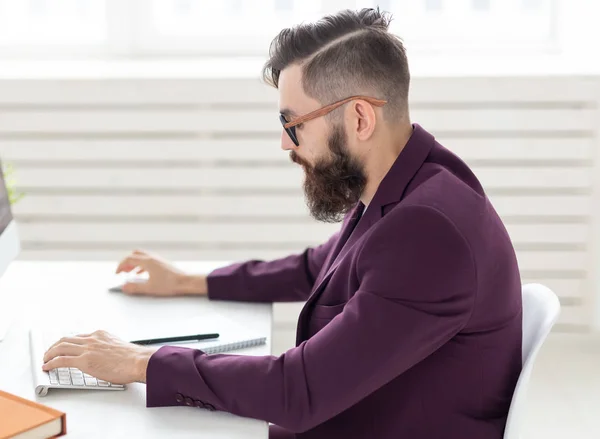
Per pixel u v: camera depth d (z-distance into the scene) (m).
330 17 1.32
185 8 3.01
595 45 2.89
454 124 2.77
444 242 1.21
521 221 2.87
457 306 1.21
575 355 2.90
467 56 3.01
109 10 2.97
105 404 1.24
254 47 3.02
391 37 1.31
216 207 2.87
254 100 2.76
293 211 2.87
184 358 1.25
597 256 2.86
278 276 1.65
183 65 2.94
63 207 2.88
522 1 2.98
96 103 2.77
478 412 1.30
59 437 1.14
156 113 2.78
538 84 2.73
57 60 3.01
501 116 2.76
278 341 2.96
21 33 3.01
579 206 2.83
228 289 1.66
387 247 1.22
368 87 1.29
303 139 1.33
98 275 1.79
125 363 1.28
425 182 1.28
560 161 2.81
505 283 1.29
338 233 1.66
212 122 2.79
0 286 1.71
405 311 1.20
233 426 1.20
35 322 1.52
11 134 2.82
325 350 1.21
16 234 1.47
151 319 1.54
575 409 2.55
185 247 2.93
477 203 1.27
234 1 3.00
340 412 1.26
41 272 1.80
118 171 2.85
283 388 1.21
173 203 2.88
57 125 2.79
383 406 1.29
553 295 1.40
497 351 1.29
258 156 2.82
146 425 1.19
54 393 1.27
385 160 1.33
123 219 2.90
